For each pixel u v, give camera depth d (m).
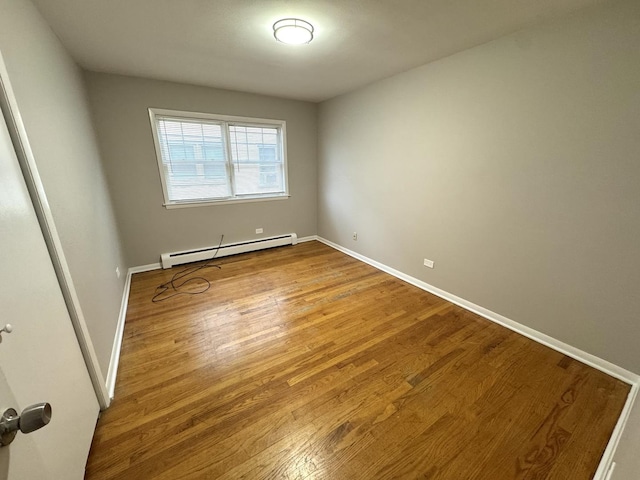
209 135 3.68
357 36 2.05
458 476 1.21
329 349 2.05
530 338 2.19
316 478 1.20
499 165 2.22
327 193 4.53
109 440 1.35
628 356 1.74
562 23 1.75
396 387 1.70
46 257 1.12
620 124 1.61
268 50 2.31
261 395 1.64
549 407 1.56
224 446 1.33
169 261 3.60
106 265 2.16
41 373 0.91
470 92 2.32
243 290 3.01
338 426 1.44
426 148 2.78
